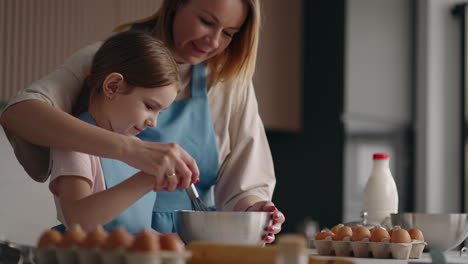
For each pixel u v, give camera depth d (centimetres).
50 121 115
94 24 298
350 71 383
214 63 156
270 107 381
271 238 125
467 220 128
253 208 131
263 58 378
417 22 436
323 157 386
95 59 130
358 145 394
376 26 403
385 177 148
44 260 69
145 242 63
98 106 126
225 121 156
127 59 123
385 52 409
